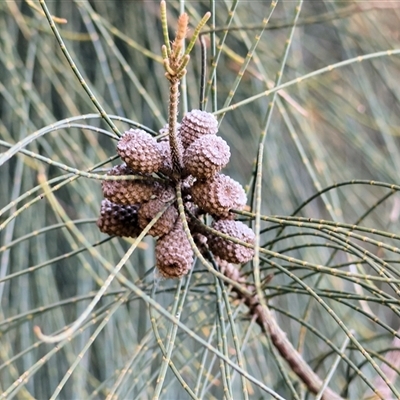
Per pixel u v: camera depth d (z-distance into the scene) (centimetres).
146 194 32
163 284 55
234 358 41
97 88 59
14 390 32
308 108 59
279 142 61
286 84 34
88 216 55
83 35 54
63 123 31
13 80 50
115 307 33
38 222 55
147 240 56
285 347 38
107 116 32
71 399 56
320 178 60
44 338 26
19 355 36
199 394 35
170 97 30
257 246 28
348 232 32
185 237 33
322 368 55
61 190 59
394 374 42
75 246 43
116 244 54
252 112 61
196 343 51
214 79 35
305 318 40
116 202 32
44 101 58
